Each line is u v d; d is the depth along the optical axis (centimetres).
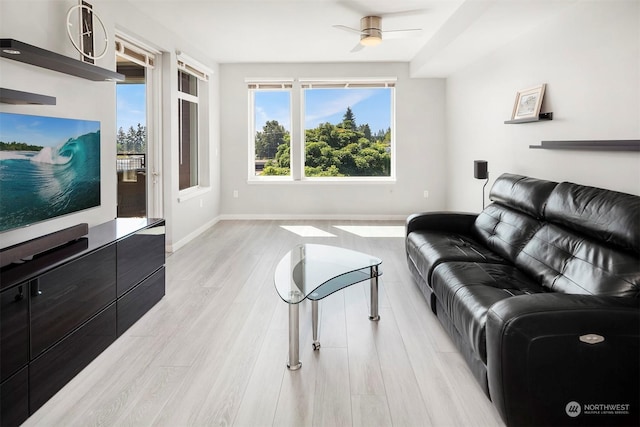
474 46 460
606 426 170
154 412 196
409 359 247
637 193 259
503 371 171
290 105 714
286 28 493
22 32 258
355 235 595
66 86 295
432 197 712
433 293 307
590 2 303
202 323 297
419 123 701
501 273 276
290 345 233
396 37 457
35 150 244
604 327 166
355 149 727
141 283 305
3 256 204
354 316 311
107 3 357
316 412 196
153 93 492
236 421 189
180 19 454
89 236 279
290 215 723
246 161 712
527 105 392
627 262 207
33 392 194
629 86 265
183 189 584
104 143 343
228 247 524
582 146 296
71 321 222
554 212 278
